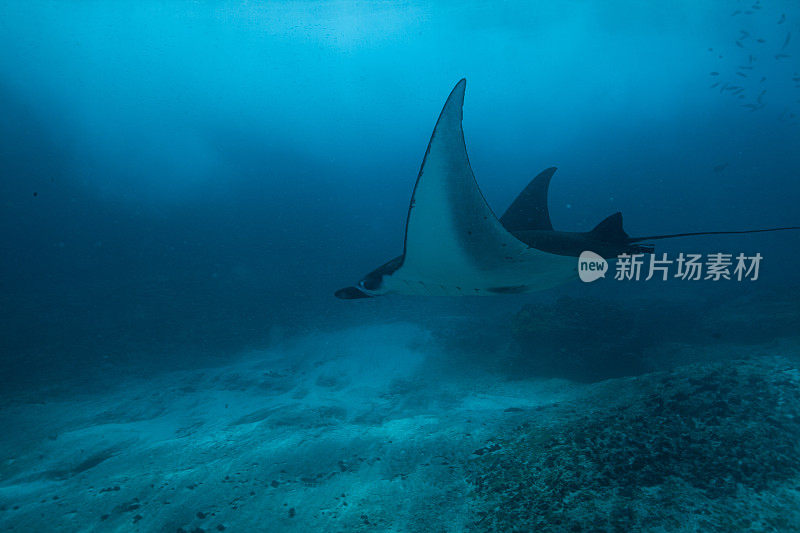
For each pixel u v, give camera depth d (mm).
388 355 10953
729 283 18594
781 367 4113
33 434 6590
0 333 14852
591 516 2803
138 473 4555
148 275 26516
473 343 10734
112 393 9227
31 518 3740
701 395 3902
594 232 3404
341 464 4332
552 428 4148
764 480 2863
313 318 17203
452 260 2822
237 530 3326
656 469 3158
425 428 5020
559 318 8898
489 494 3396
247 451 4836
